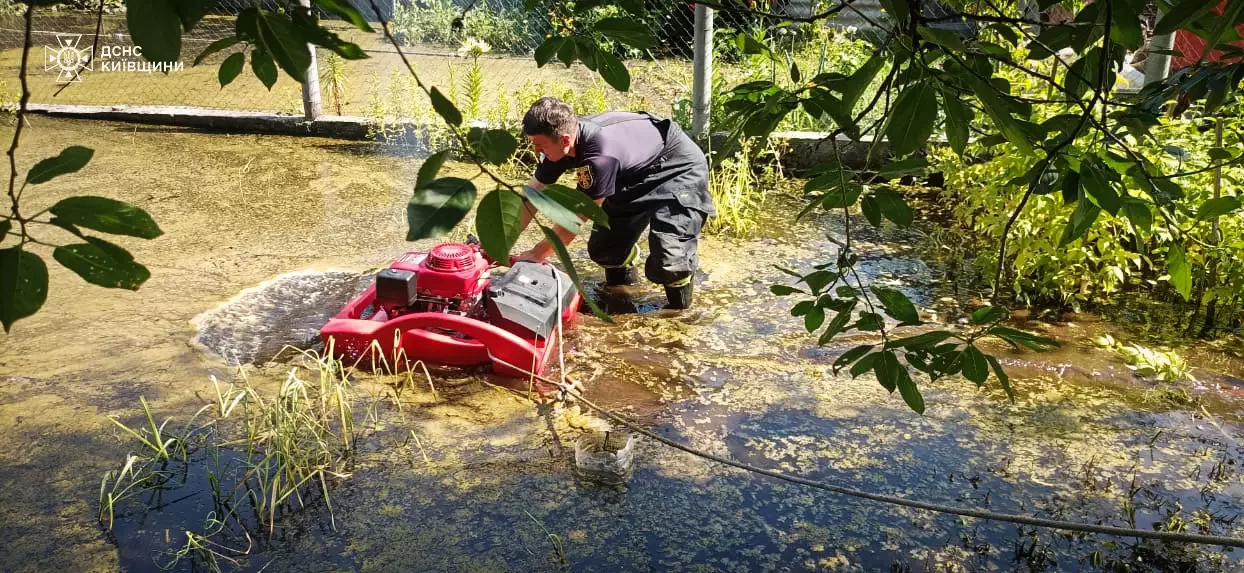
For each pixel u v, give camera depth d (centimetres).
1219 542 238
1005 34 207
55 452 383
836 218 685
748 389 445
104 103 969
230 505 356
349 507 356
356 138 884
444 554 332
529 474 378
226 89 1045
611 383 448
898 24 160
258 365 456
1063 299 538
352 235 638
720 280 573
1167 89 221
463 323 440
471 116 848
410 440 399
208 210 679
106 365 452
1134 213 188
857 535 346
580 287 111
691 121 817
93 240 108
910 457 393
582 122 482
